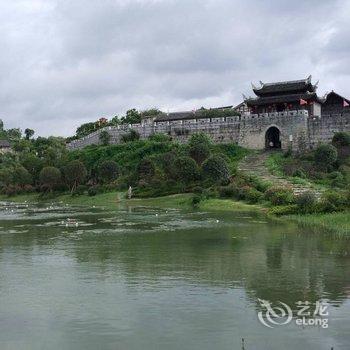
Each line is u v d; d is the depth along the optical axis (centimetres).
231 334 2228
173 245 4359
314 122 10512
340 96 11406
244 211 7162
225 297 2745
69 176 11231
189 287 2955
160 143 11819
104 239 4803
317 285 2961
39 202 10919
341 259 3656
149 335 2228
